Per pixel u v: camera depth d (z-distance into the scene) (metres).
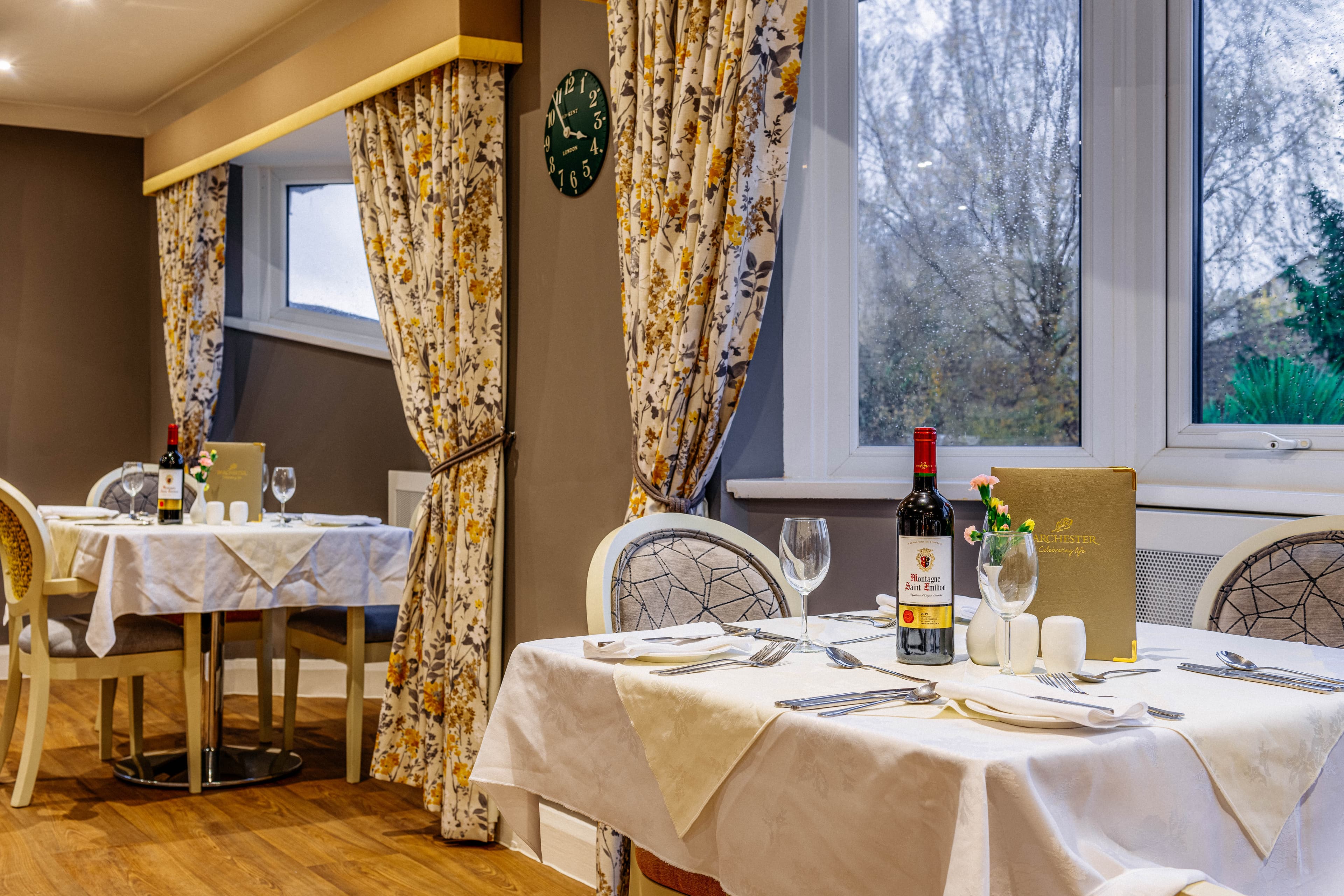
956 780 1.02
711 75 2.58
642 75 2.77
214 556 3.55
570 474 3.19
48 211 5.71
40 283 5.71
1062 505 1.54
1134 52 2.61
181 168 5.15
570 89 3.19
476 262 3.38
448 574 3.43
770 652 1.56
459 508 3.41
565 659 1.59
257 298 5.43
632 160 2.85
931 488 1.55
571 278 3.20
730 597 2.15
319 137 4.81
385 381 4.98
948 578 1.52
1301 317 2.39
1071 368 2.72
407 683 3.59
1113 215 2.64
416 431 3.66
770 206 2.60
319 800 3.59
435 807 3.41
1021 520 1.56
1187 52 2.53
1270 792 1.22
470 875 2.97
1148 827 1.12
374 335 5.18
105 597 3.38
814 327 2.90
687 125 2.64
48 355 5.72
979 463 2.77
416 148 3.62
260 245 5.41
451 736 3.30
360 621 3.79
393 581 3.83
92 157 5.79
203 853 3.07
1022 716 1.15
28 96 5.45
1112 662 1.51
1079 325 2.71
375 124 3.81
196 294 5.25
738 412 2.82
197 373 5.28
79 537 3.62
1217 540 2.21
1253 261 2.46
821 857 1.18
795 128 2.90
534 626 3.30
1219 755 1.18
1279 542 1.90
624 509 3.00
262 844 3.16
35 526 3.41
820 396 2.90
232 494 4.05
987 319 2.81
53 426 5.73
